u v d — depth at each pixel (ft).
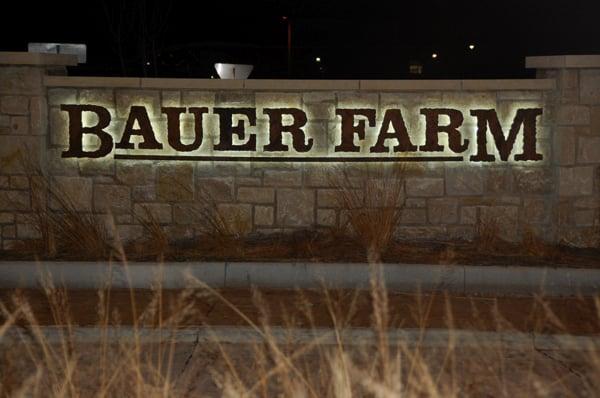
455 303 27.68
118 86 34.01
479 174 34.09
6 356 20.42
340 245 32.60
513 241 34.04
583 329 24.36
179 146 34.12
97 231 33.30
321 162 34.12
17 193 33.73
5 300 27.71
